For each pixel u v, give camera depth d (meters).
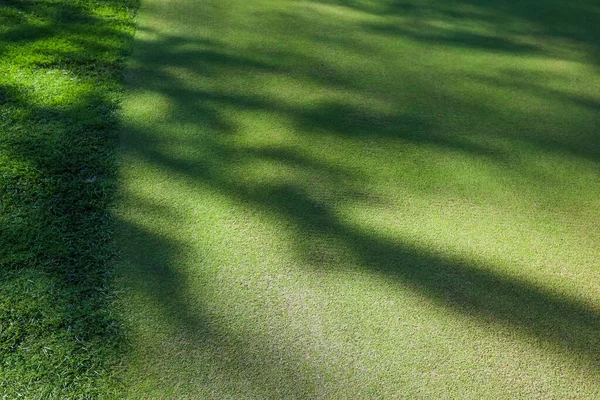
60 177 2.24
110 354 1.64
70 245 1.96
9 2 3.50
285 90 2.94
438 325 1.80
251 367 1.65
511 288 1.95
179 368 1.63
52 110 2.61
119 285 1.84
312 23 3.68
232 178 2.32
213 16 3.64
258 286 1.88
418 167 2.47
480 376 1.67
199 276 1.90
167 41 3.30
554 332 1.82
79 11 3.51
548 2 4.38
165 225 2.08
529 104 3.02
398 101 2.93
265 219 2.13
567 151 2.67
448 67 3.31
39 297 1.78
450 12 4.07
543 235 2.18
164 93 2.82
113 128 2.54
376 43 3.51
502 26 3.92
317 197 2.26
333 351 1.70
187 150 2.45
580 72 3.39
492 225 2.21
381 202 2.27
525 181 2.46
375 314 1.82
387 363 1.68
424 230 2.15
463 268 2.01
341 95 2.94
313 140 2.58
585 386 1.67
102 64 3.00
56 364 1.60
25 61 2.95
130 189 2.22
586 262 2.08
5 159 2.29
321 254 2.01
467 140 2.68
